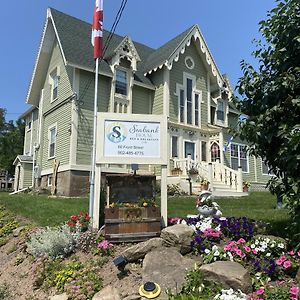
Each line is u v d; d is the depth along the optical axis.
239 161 22.55
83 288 4.79
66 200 12.62
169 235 5.59
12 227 9.02
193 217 6.97
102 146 7.01
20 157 23.53
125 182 6.93
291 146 4.75
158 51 21.97
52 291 5.09
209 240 5.83
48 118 19.94
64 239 6.16
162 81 19.59
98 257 5.74
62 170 16.97
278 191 5.48
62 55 17.23
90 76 17.50
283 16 5.55
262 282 4.47
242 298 3.94
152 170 18.02
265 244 5.23
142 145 7.08
